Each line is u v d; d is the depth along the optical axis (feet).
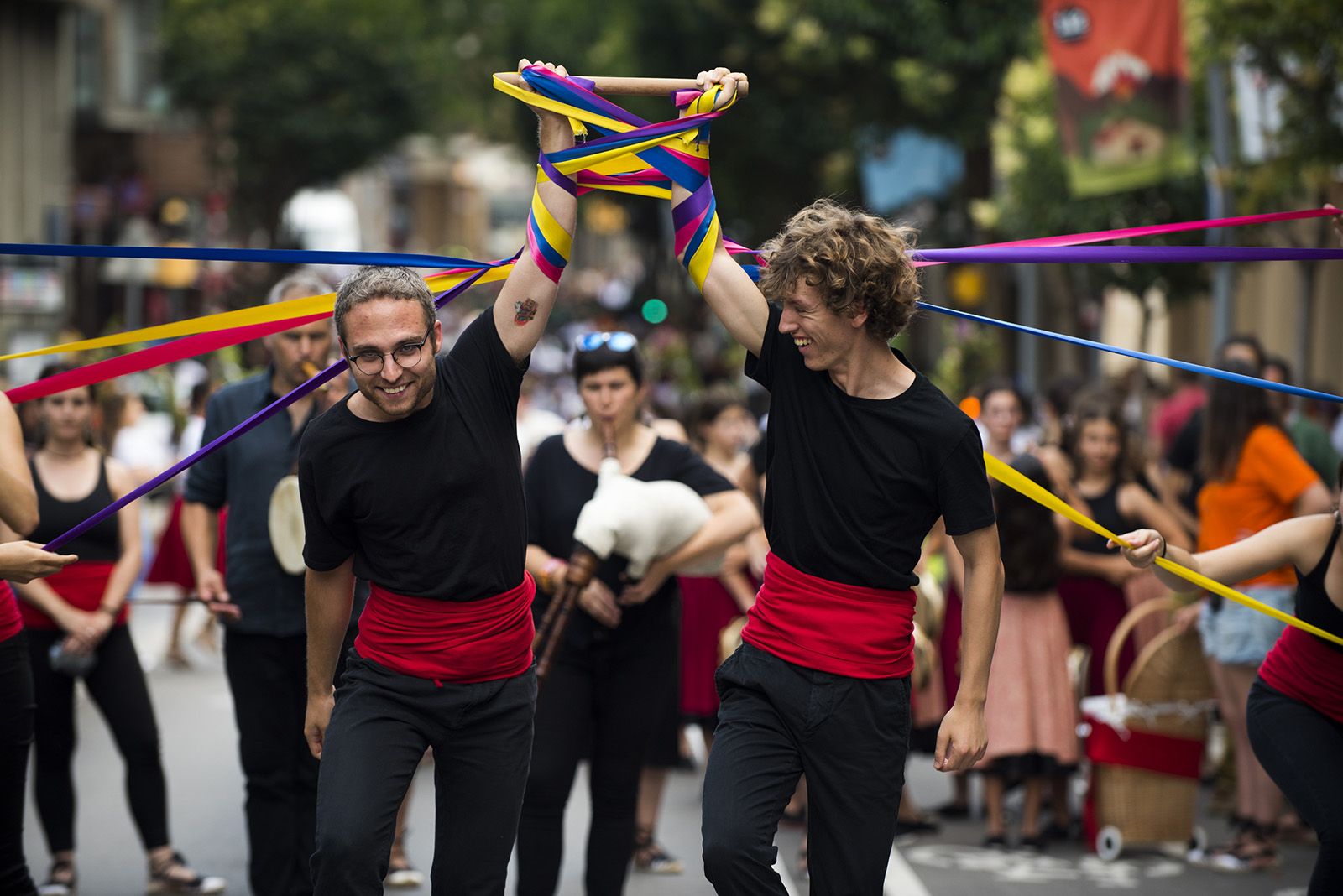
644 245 182.19
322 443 15.69
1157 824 28.99
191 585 48.03
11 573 16.65
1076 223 70.08
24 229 123.85
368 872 15.23
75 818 26.07
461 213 311.27
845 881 15.60
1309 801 17.97
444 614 15.81
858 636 15.49
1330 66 41.60
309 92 152.97
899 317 15.24
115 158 149.59
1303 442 31.37
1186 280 69.77
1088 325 86.74
